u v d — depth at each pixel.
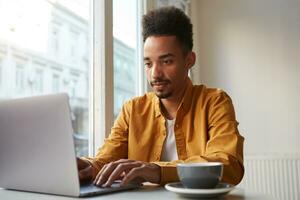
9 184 0.79
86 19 1.93
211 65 3.19
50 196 0.70
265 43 3.04
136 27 2.46
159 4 2.71
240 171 0.92
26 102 0.71
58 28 1.77
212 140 1.00
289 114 2.89
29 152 0.72
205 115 1.13
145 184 0.85
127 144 1.23
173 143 1.17
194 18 3.27
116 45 2.15
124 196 0.68
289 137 2.87
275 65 2.99
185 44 1.17
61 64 1.78
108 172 0.79
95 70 1.88
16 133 0.74
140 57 2.42
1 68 1.43
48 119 0.68
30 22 1.59
